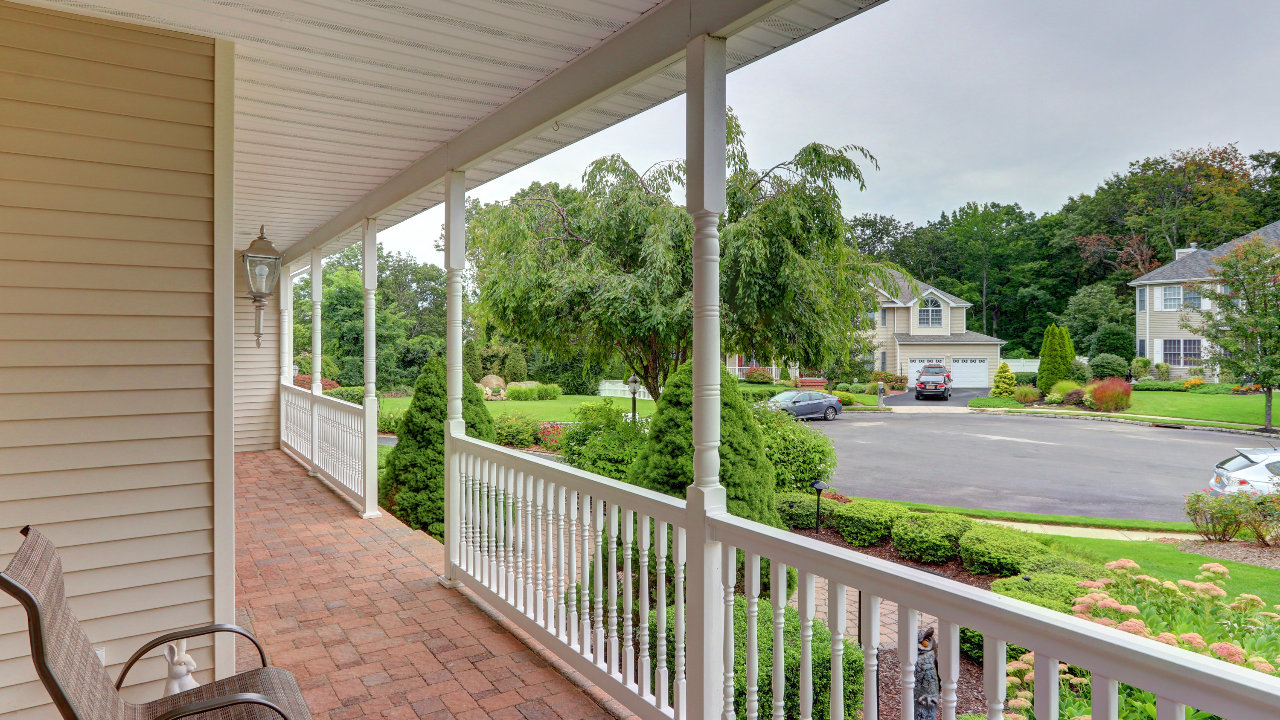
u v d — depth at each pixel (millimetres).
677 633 2432
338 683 3000
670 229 7293
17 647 2385
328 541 5273
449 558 4281
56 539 2482
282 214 6480
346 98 3439
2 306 2393
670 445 3938
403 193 4895
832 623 1832
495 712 2754
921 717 2789
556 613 3314
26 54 2426
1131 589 2379
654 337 7543
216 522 2766
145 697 2627
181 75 2686
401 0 2410
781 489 5582
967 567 3869
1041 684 1326
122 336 2588
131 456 2607
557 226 8227
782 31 2277
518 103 3416
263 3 2438
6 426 2408
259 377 9469
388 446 11953
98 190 2541
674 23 2361
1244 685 1024
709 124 2225
